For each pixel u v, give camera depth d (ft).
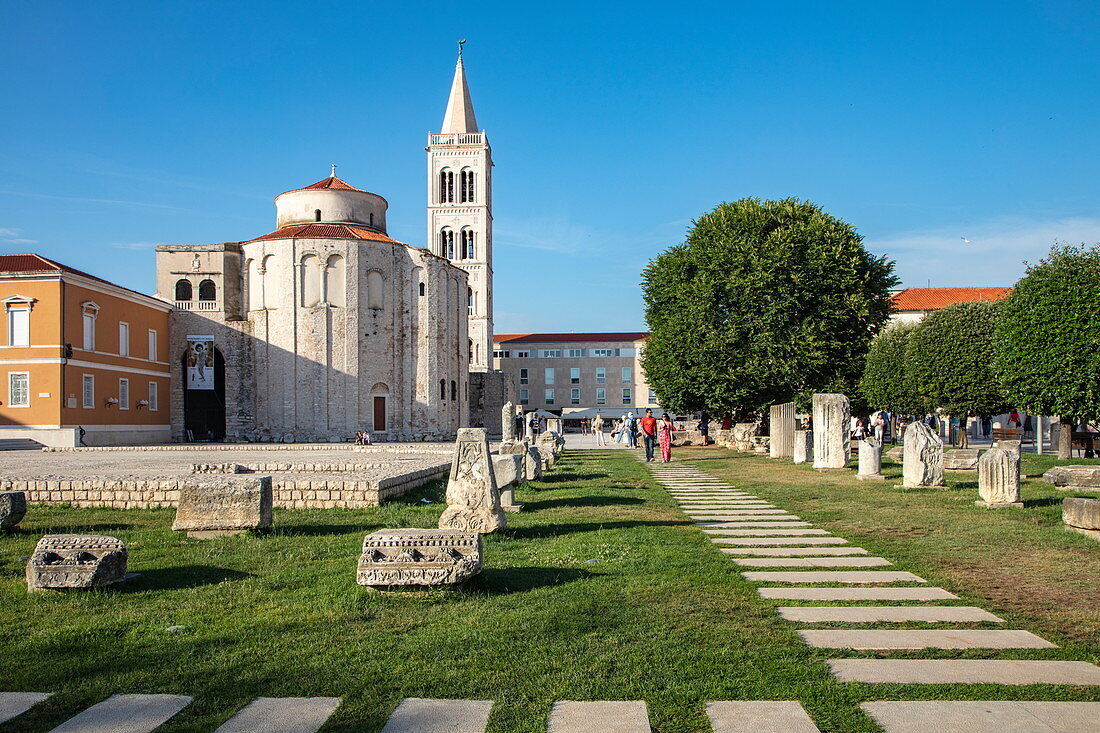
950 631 26.27
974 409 128.06
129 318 188.75
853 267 140.36
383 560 30.22
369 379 208.74
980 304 130.52
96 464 92.94
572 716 19.24
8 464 93.25
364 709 19.67
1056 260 93.30
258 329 207.41
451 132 313.32
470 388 276.21
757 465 104.53
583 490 72.59
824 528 48.98
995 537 44.16
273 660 23.13
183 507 45.03
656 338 155.12
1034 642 25.03
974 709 19.62
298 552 39.47
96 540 32.19
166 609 28.86
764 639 25.16
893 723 18.83
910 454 70.79
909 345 137.69
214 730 18.48
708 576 34.14
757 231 145.18
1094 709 19.60
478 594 30.32
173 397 209.87
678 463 112.06
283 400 205.26
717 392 142.92
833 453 92.07
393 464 83.82
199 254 216.74
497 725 18.70
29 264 167.12
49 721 19.08
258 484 45.27
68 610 28.68
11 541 43.57
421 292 216.74
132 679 21.70
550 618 27.04
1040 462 97.96
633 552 39.86
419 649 23.93
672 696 20.42
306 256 206.08
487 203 314.35
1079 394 88.63
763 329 139.74
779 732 18.33
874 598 30.73
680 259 152.15
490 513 44.75
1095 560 37.81
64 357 161.27
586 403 377.50
